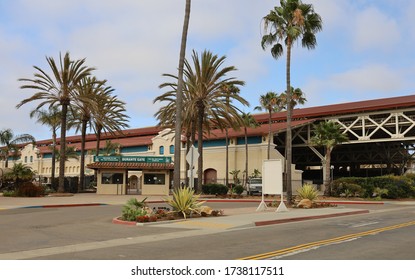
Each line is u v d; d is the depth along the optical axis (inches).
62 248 427.2
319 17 1210.6
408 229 591.5
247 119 2190.0
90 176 2615.7
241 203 1339.8
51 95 1662.2
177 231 570.9
